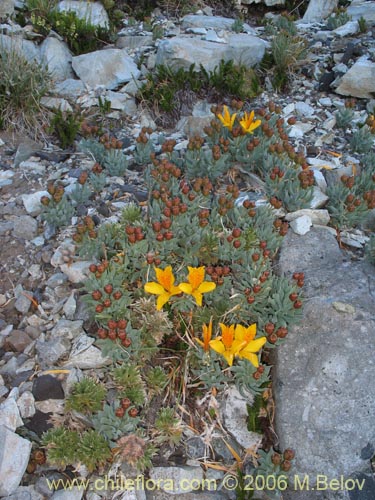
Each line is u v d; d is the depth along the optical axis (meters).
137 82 1.24
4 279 0.81
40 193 0.92
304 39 1.34
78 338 0.73
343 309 0.73
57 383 0.69
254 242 0.78
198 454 0.67
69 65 1.29
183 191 0.81
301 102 1.20
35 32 1.33
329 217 0.88
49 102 1.16
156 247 0.76
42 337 0.74
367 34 1.38
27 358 0.72
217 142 0.99
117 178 0.98
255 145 0.92
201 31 1.39
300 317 0.72
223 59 1.26
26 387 0.69
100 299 0.70
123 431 0.65
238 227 0.82
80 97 1.20
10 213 0.90
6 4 1.37
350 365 0.69
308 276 0.78
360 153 1.05
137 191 0.94
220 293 0.74
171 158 0.97
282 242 0.82
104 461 0.64
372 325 0.72
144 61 1.32
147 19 1.48
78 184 0.92
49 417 0.67
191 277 0.64
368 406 0.66
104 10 1.49
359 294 0.75
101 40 1.38
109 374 0.71
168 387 0.71
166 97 1.17
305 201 0.86
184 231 0.78
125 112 1.18
